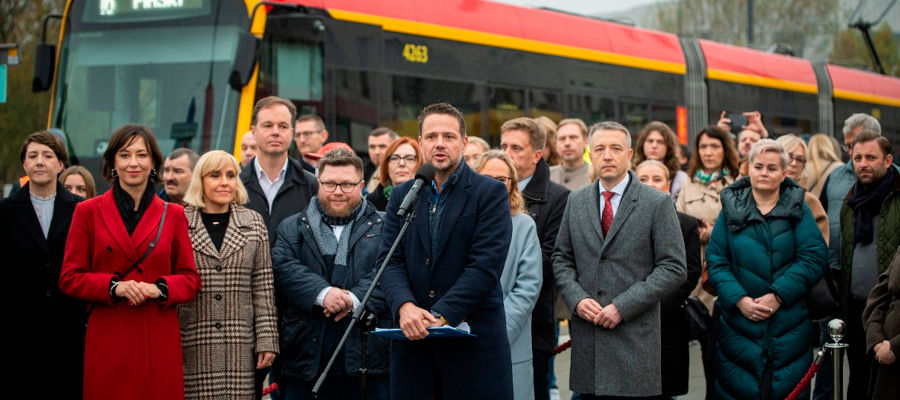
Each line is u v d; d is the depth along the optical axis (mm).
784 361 6625
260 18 11117
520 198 6449
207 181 6148
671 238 6363
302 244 6375
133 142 5867
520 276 6297
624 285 6371
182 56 11227
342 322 6176
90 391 5680
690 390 8992
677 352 6676
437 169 5465
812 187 9461
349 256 6297
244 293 6066
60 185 6340
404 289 5383
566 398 8766
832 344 6438
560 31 14812
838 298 6922
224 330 5980
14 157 21688
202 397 5902
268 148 7062
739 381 6699
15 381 6059
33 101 21844
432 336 5352
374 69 12195
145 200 5922
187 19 11305
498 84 13703
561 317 7555
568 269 6555
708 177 8859
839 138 20797
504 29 13906
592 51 15227
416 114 12641
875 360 6164
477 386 5355
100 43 11562
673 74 16750
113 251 5746
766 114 18766
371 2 12297
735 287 6715
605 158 6488
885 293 6156
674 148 9469
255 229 6156
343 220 6391
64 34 11789
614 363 6289
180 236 5918
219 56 11094
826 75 20656
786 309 6672
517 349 6176
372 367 6125
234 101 10930
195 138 11008
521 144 7254
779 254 6719
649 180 7828
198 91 11094
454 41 13203
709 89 17422
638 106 15992
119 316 5719
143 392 5664
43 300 6070
